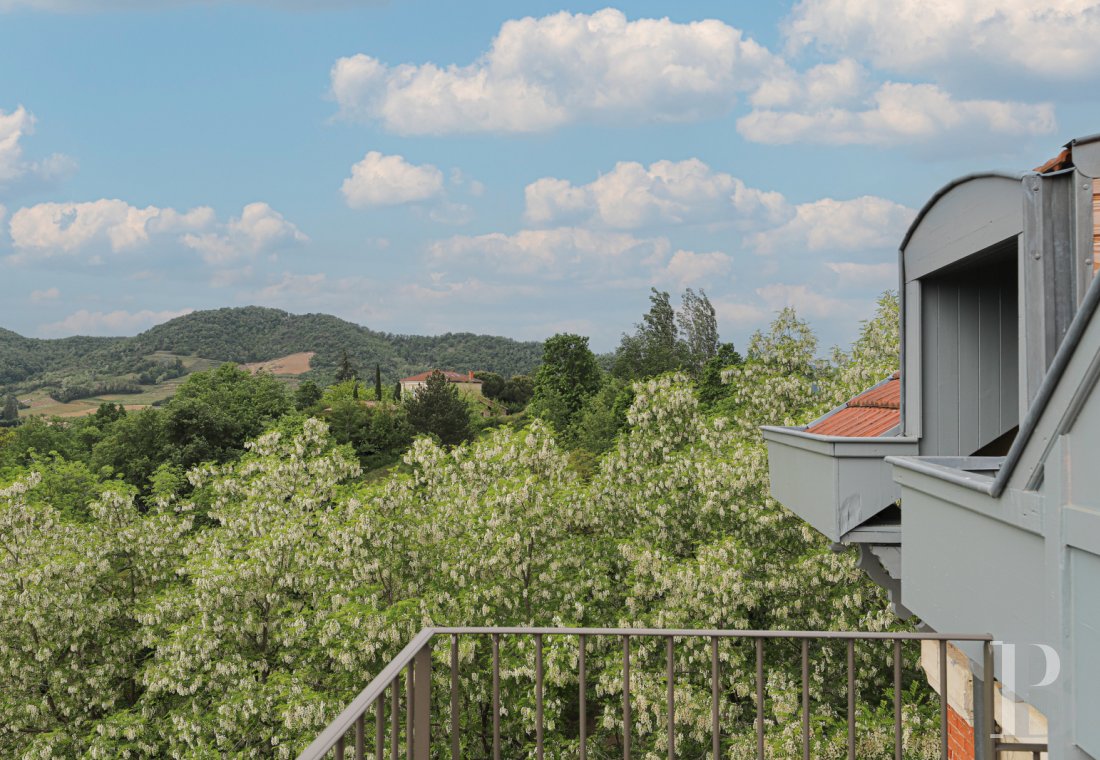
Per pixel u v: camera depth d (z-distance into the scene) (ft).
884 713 34.01
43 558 48.37
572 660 38.75
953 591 9.12
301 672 40.01
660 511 47.62
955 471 9.59
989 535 8.08
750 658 41.22
